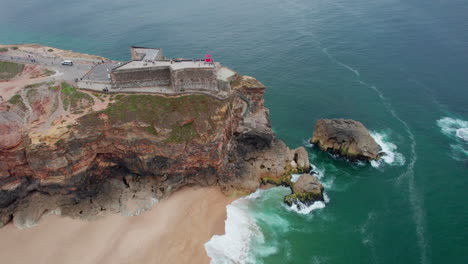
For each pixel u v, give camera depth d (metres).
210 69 63.38
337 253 50.50
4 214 53.03
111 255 48.31
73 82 65.88
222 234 53.25
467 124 77.25
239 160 65.75
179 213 56.12
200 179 62.56
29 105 57.97
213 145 59.62
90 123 55.81
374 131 77.00
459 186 60.78
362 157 68.75
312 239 52.97
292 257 49.91
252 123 69.25
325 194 61.66
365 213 57.34
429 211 56.47
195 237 52.06
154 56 74.06
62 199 55.22
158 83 67.12
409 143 72.56
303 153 68.62
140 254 48.56
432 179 62.91
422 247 50.31
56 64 74.44
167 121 58.22
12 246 49.38
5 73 68.50
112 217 54.31
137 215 55.03
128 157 58.75
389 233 53.25
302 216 57.28
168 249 49.56
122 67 65.38
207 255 49.38
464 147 70.31
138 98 61.69
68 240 50.34
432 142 72.38
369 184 63.34
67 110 57.97
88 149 55.38
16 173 53.19
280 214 57.69
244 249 50.91
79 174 54.78
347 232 53.97
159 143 56.91
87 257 48.00
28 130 53.22
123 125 56.56
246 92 70.06
